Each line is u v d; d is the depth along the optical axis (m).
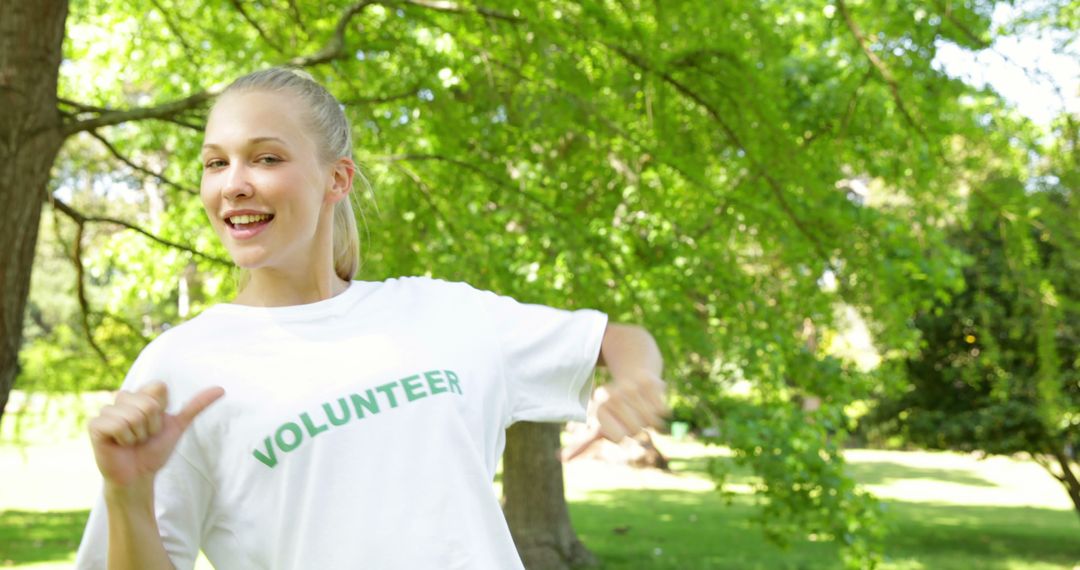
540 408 1.91
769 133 6.61
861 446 35.22
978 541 15.60
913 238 8.46
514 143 7.12
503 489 12.41
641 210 7.45
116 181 11.17
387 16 6.79
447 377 1.78
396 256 7.15
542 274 7.37
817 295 8.07
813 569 12.30
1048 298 7.73
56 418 8.13
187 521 1.69
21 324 5.15
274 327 1.77
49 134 5.20
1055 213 7.32
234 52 7.45
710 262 7.58
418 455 1.71
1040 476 27.84
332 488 1.67
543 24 6.23
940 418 14.90
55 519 15.47
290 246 1.78
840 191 8.48
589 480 23.23
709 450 31.52
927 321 14.16
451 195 7.41
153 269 9.66
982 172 7.54
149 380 1.73
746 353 7.32
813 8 9.77
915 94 6.92
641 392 1.61
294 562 1.67
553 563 12.05
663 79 6.56
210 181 1.78
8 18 5.06
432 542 1.68
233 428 1.68
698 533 15.30
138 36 8.79
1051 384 8.09
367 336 1.79
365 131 7.07
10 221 5.03
